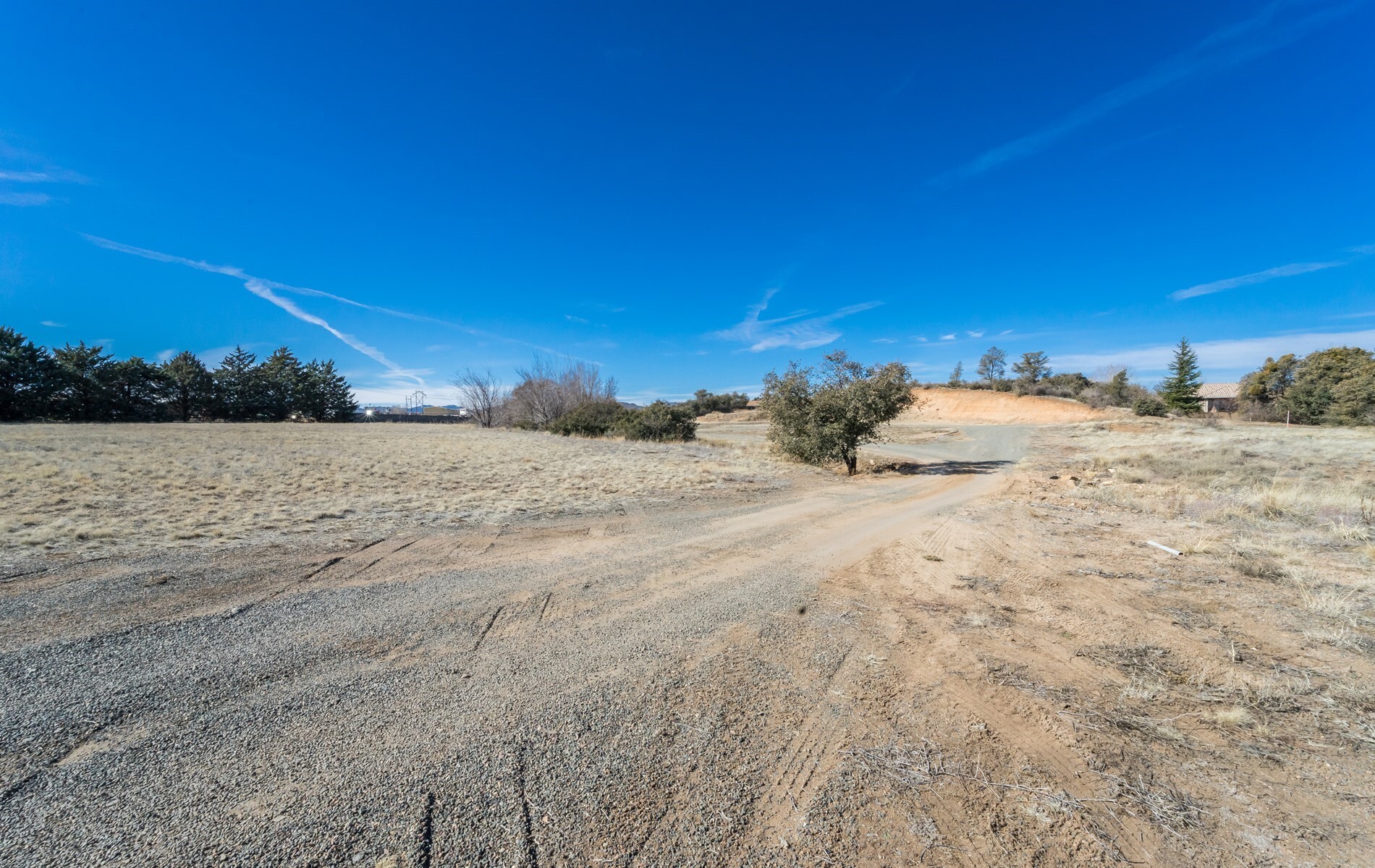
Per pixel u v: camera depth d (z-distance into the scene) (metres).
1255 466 14.98
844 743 2.76
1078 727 2.91
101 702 2.97
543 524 8.68
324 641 3.93
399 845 2.04
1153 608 4.74
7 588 4.73
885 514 10.02
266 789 2.32
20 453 13.95
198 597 4.75
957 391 71.00
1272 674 3.45
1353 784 2.42
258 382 51.31
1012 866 2.00
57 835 2.04
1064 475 16.52
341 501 9.76
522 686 3.31
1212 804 2.31
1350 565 5.82
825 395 18.05
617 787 2.39
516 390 45.62
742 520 9.31
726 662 3.70
